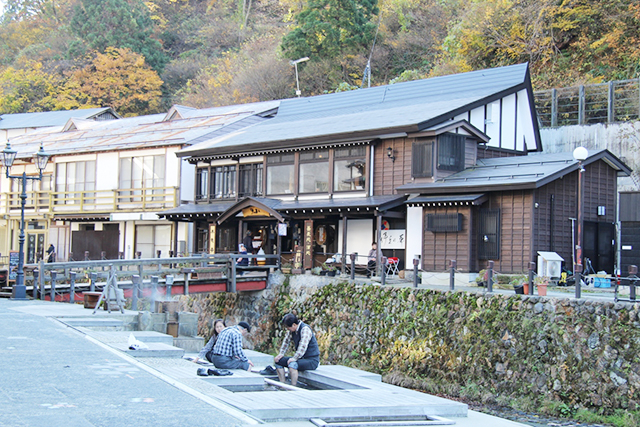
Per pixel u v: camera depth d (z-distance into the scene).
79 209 39.03
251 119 38.41
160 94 68.81
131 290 22.86
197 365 11.64
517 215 22.53
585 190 24.95
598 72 37.16
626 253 25.03
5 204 43.34
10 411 7.46
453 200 23.02
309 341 12.38
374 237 26.53
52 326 14.62
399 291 20.95
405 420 9.38
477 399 17.27
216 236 31.52
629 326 15.27
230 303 27.84
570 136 30.97
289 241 29.86
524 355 16.94
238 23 75.56
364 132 25.92
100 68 67.81
